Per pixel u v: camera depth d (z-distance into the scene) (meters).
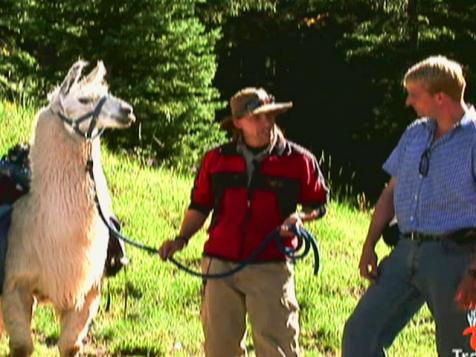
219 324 7.68
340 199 20.44
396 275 7.11
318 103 36.84
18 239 8.20
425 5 31.28
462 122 6.90
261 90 7.70
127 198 15.48
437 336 6.99
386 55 31.19
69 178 8.09
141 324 11.40
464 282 6.73
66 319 8.36
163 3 22.92
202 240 14.05
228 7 33.16
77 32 23.11
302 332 11.77
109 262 8.77
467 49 31.25
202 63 23.41
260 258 7.56
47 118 8.15
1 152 16.16
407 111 30.84
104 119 8.05
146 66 22.94
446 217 6.89
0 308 8.51
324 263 14.12
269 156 7.57
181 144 22.70
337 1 35.31
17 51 23.91
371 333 7.08
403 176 7.09
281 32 37.50
